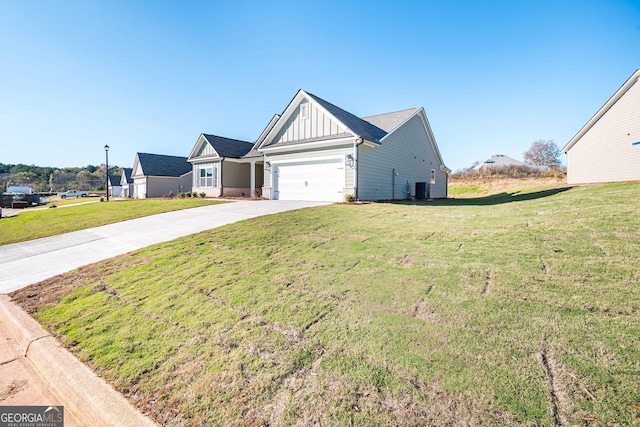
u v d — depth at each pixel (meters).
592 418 1.50
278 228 6.83
